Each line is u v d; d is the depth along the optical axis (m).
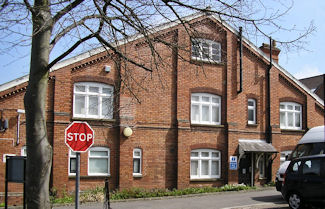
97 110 17.95
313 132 17.14
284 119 23.77
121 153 17.98
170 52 19.20
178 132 19.47
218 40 21.28
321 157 12.94
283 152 23.23
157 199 16.88
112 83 18.20
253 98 22.47
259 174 22.06
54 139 16.66
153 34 9.91
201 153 20.41
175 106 19.73
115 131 18.19
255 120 22.44
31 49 8.30
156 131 19.11
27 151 8.04
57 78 17.00
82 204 15.26
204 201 16.22
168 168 19.27
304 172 13.29
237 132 21.42
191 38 10.37
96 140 17.73
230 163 20.72
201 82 20.64
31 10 8.02
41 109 8.15
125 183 17.94
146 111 18.91
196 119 20.56
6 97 15.98
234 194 18.56
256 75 22.69
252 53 22.59
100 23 9.45
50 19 8.29
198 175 20.23
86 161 17.45
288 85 24.05
